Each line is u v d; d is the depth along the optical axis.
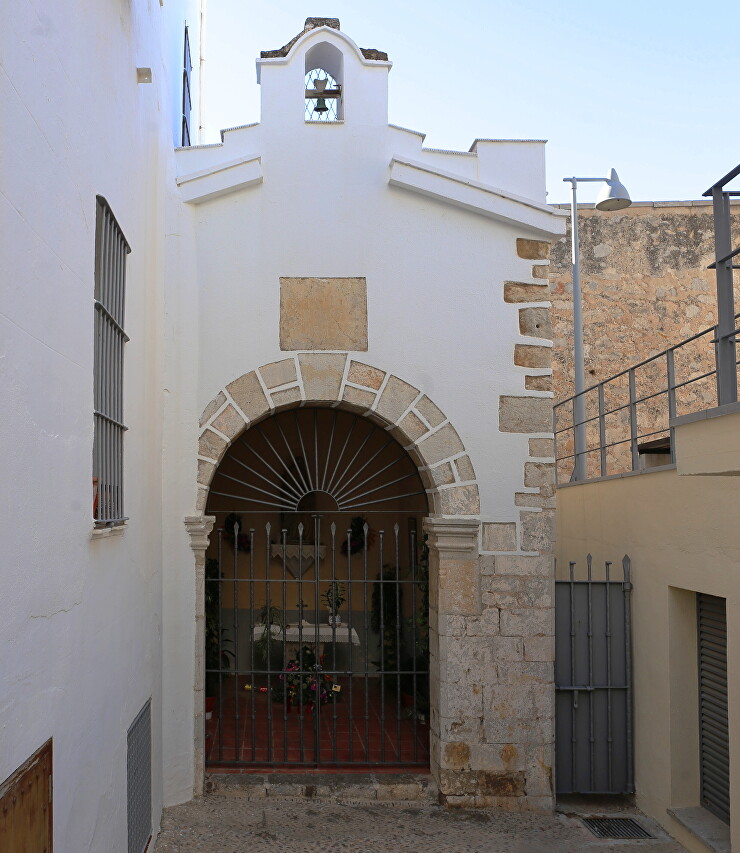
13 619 2.24
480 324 6.01
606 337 11.01
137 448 4.57
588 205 11.16
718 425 3.17
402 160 5.93
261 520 8.70
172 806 5.49
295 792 5.73
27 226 2.42
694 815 5.22
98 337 3.64
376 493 8.80
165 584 5.58
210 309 5.82
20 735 2.29
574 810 5.80
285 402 5.84
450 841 5.15
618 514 6.45
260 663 8.19
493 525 5.87
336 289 5.95
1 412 2.16
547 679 5.79
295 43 6.09
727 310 3.20
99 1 3.50
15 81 2.31
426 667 7.21
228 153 6.00
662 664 5.56
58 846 2.67
